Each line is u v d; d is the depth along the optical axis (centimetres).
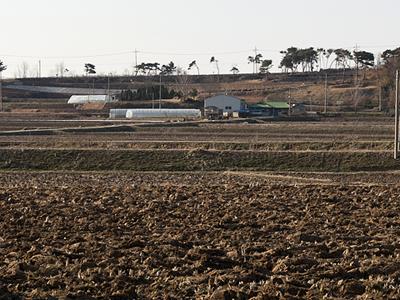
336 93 17275
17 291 1881
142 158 6794
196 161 6725
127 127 9888
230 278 2017
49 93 18962
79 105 15712
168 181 5444
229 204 3491
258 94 18712
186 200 3662
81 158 6806
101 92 19175
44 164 6731
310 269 2156
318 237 2641
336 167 6556
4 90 18838
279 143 7744
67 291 1889
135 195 3856
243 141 8006
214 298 1823
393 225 2955
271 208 3372
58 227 2809
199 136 8756
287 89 19000
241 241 2567
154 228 2828
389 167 6494
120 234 2705
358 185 4659
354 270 2119
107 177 5825
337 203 3575
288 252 2377
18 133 8881
